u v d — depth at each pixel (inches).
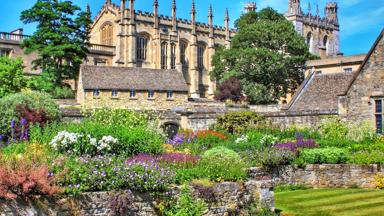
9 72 2053.4
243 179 756.0
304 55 3171.8
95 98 2308.1
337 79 1798.7
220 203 702.5
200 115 1692.9
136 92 2409.0
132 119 1306.6
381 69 1400.1
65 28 2460.6
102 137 850.8
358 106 1440.7
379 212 770.8
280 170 1002.7
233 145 1194.0
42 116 1198.9
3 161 611.8
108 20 3941.9
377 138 1288.1
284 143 1211.9
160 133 1246.9
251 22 3533.5
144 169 669.9
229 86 2967.5
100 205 609.9
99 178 627.2
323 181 1035.9
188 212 658.2
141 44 3934.5
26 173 575.5
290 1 5113.2
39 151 740.7
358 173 1032.8
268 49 3031.5
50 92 2428.6
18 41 3048.7
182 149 1108.5
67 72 2524.6
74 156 721.6
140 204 642.2
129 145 870.4
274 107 2357.3
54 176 602.2
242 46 3171.8
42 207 572.7
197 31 4313.5
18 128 1098.7
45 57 2511.1
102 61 3678.6
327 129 1413.6
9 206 554.6
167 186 666.8
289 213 767.7
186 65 4237.2
